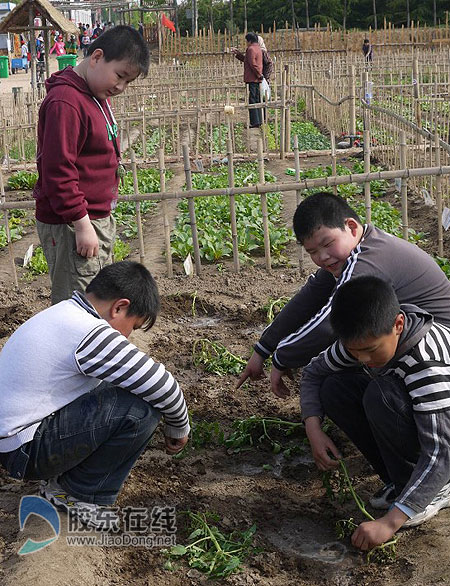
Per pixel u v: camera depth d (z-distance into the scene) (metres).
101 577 3.70
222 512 4.31
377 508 4.27
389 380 3.79
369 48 32.66
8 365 3.75
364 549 3.66
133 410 3.77
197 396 5.75
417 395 3.63
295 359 4.49
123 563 3.84
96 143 5.05
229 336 6.96
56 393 3.73
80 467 3.91
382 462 4.33
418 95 16.97
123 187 13.12
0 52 43.91
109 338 3.68
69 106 4.84
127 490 4.43
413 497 3.60
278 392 4.67
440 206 8.60
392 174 8.19
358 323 3.50
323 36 46.72
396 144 13.66
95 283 3.85
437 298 4.32
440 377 3.60
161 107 22.33
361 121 19.28
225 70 28.22
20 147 16.20
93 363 3.64
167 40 47.25
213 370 6.19
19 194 13.88
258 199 11.80
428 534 3.96
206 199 11.82
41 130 5.00
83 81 4.96
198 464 4.82
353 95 16.67
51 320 3.75
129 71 4.93
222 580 3.77
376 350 3.58
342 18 73.50
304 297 4.86
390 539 3.95
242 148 18.31
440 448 3.60
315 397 4.27
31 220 11.83
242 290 8.07
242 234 9.41
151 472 4.69
